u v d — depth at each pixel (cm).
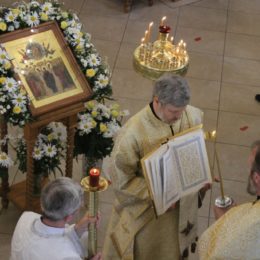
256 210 281
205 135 382
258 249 277
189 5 784
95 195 294
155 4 778
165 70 432
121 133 360
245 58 711
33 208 473
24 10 424
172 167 356
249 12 788
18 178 529
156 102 344
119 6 767
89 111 453
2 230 487
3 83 400
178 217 388
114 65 675
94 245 313
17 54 412
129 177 363
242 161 573
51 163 461
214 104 639
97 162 480
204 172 371
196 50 712
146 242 393
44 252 298
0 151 472
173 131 359
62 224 302
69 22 434
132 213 376
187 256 414
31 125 409
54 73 419
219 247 286
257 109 639
